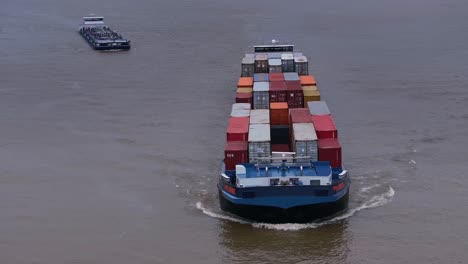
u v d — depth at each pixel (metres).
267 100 85.19
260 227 60.06
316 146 64.94
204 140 85.75
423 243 56.59
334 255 55.09
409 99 102.19
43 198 68.38
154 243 58.28
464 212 62.25
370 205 64.06
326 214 60.09
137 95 110.88
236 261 54.88
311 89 90.06
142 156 80.12
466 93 104.44
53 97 110.56
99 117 97.81
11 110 102.50
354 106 99.44
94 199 67.81
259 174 62.31
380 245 56.44
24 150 83.50
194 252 56.56
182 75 125.69
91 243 58.50
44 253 56.91
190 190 69.44
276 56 112.06
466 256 54.31
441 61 129.25
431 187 68.12
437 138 83.38
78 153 81.94
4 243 58.75
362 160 76.25
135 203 66.56
